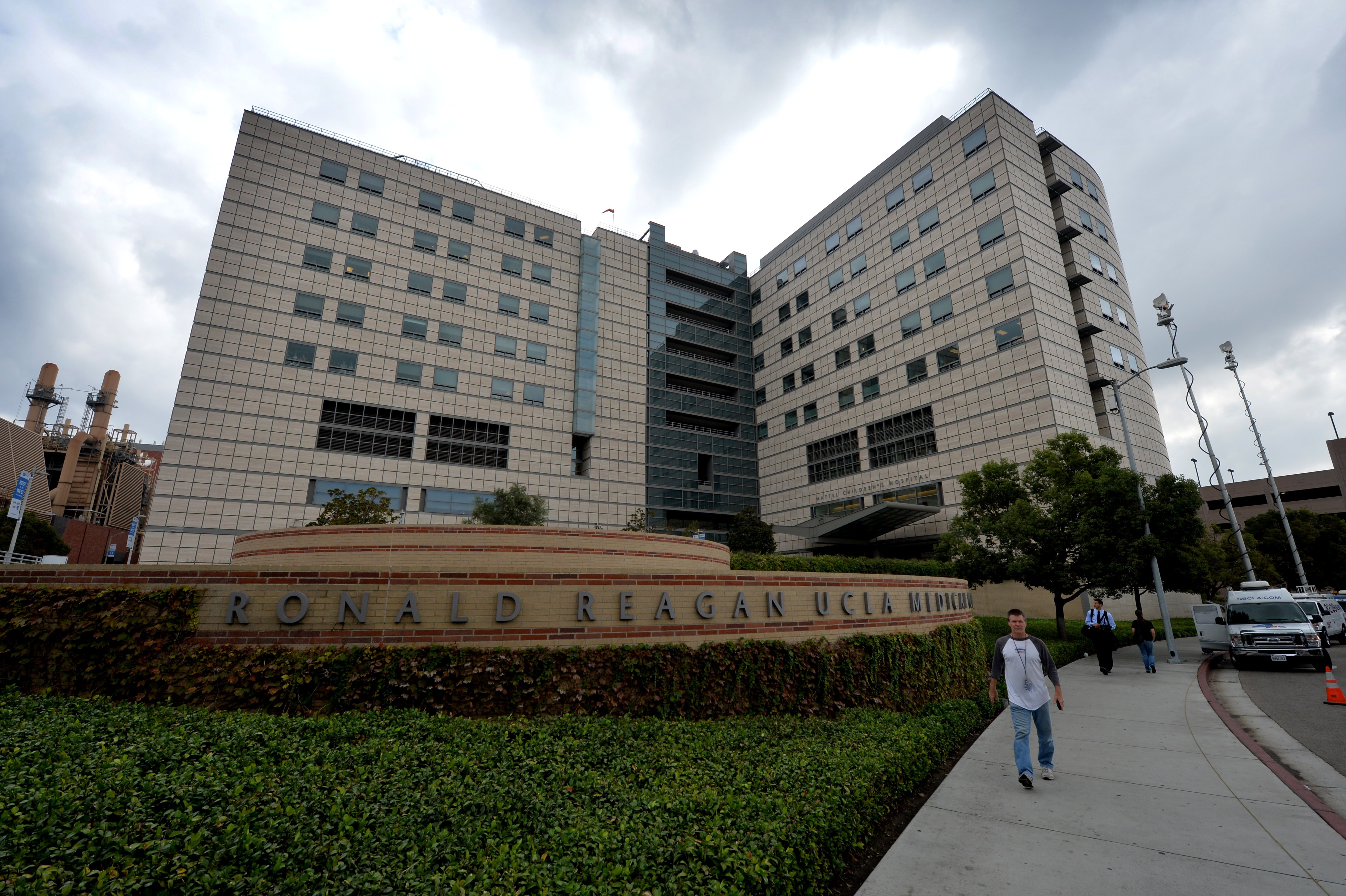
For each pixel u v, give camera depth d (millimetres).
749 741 6699
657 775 5449
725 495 57062
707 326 60812
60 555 33625
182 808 3846
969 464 40125
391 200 46188
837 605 10430
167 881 3074
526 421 48250
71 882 2957
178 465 35781
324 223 43156
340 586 7379
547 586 8078
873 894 4332
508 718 6957
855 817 4969
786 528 46156
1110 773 7043
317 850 3535
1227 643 19359
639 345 56375
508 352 48656
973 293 41562
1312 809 5711
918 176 46781
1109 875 4527
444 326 46156
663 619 8633
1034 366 37344
